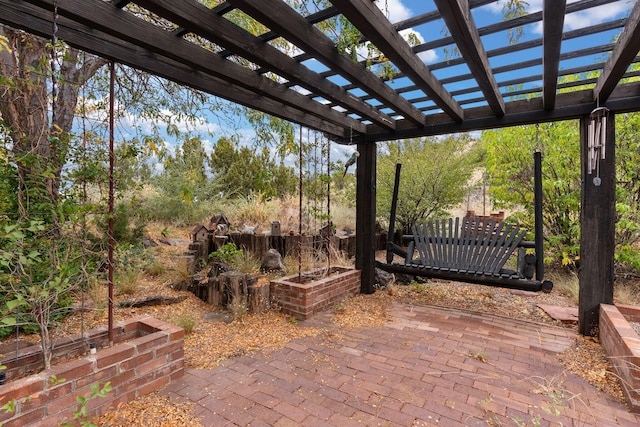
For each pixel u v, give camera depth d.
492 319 3.54
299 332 3.15
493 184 5.90
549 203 5.14
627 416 1.94
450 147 7.34
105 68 3.70
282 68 2.28
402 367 2.50
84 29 1.92
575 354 2.72
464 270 3.79
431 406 2.02
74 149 2.24
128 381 2.00
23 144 2.29
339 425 1.85
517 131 5.14
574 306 3.96
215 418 1.89
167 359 2.22
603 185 2.98
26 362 2.02
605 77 2.42
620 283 4.74
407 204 7.39
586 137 3.04
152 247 5.80
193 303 3.87
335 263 5.65
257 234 6.13
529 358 2.65
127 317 3.29
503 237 3.77
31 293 1.83
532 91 2.90
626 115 4.44
